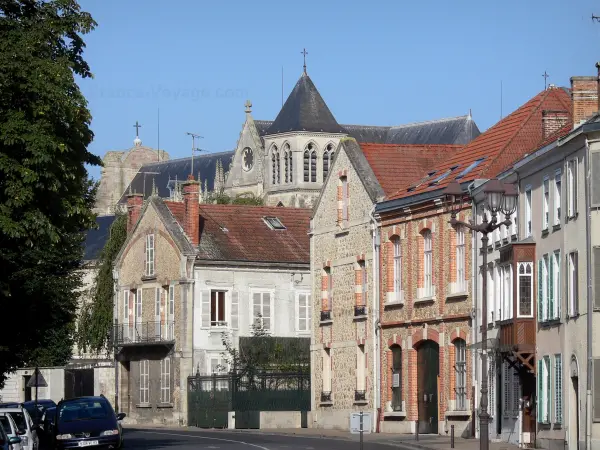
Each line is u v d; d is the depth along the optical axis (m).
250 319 82.88
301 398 74.56
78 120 41.59
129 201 88.94
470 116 153.62
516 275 49.19
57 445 47.44
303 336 83.81
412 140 158.88
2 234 41.38
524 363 48.88
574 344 45.12
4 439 33.78
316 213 71.31
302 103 172.25
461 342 57.03
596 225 43.75
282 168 171.75
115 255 92.69
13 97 40.09
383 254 63.78
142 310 85.69
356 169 66.50
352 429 43.12
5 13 41.81
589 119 44.66
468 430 55.69
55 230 40.50
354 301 66.69
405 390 61.22
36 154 39.28
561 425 46.12
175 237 82.56
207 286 82.12
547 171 48.22
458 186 43.72
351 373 67.00
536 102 59.38
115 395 87.38
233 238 84.31
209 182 186.62
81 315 93.88
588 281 43.78
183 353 81.44
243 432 67.81
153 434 65.44
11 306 50.38
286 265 83.81
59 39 41.97
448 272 57.94
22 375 94.19
